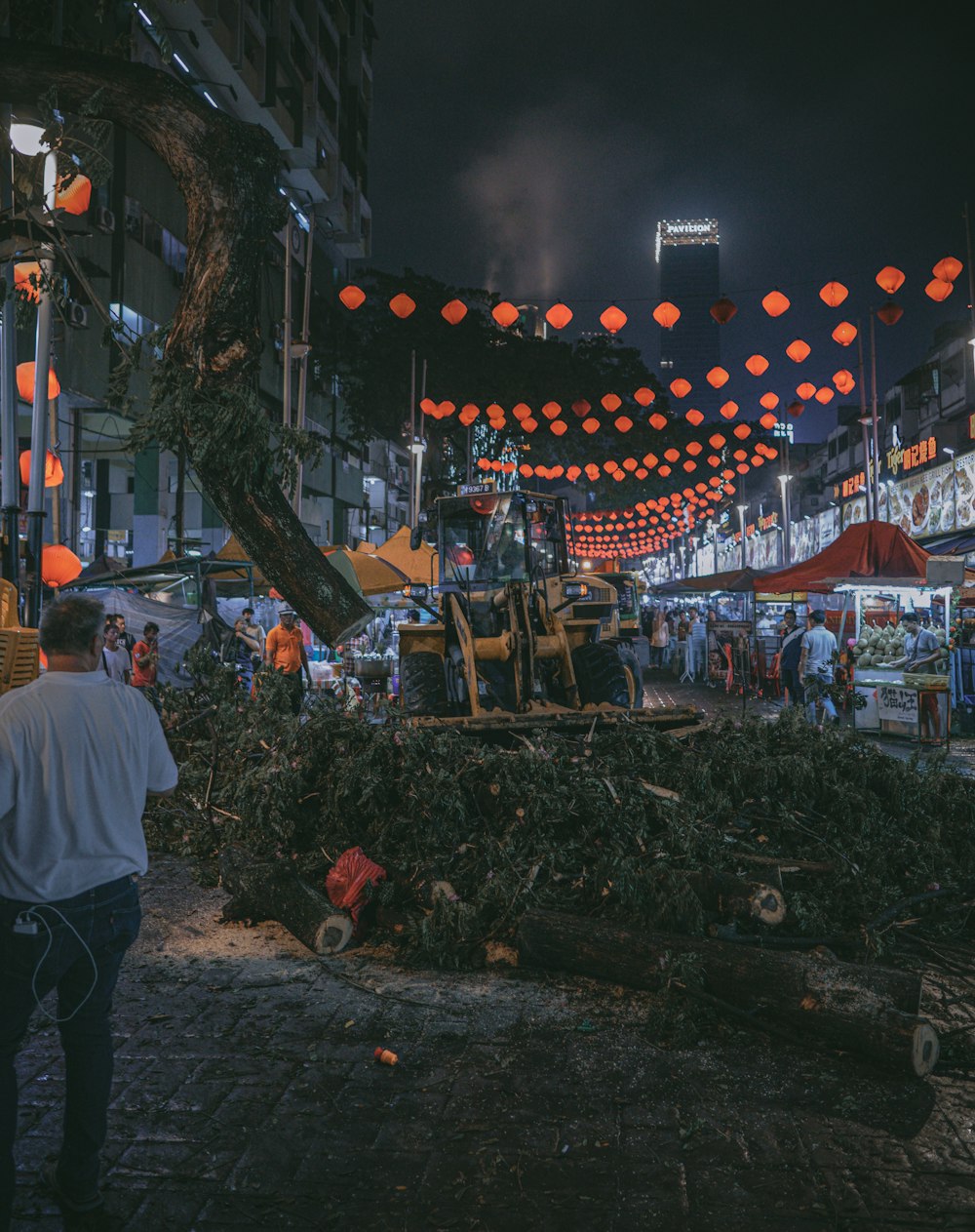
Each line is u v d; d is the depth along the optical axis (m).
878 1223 2.83
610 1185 3.03
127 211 24.89
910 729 14.06
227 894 6.38
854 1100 3.55
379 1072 3.79
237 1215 2.88
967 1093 3.62
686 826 5.57
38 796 2.63
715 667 24.95
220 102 35.78
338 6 46.97
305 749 6.45
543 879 5.43
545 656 9.66
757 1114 3.46
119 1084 3.69
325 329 41.03
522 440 41.91
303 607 4.03
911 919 5.43
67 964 2.67
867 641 15.49
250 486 3.84
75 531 22.64
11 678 4.48
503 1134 3.32
